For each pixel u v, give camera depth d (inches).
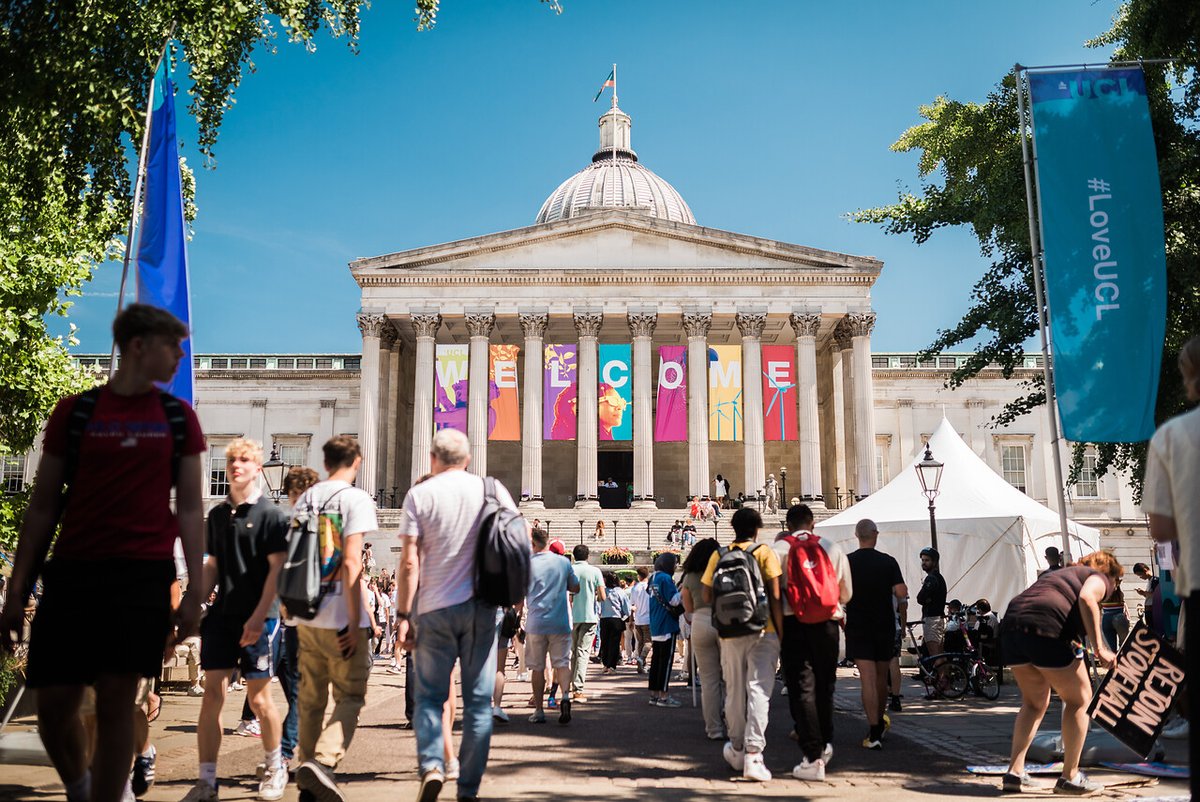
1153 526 237.8
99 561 230.1
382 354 2237.9
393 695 808.3
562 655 588.1
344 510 327.9
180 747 492.1
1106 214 560.7
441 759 300.8
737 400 2071.9
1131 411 540.1
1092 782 371.6
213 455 2517.2
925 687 794.2
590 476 2084.2
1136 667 383.9
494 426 2014.0
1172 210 797.2
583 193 3075.8
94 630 226.5
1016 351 973.2
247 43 695.1
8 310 923.4
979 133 1138.0
